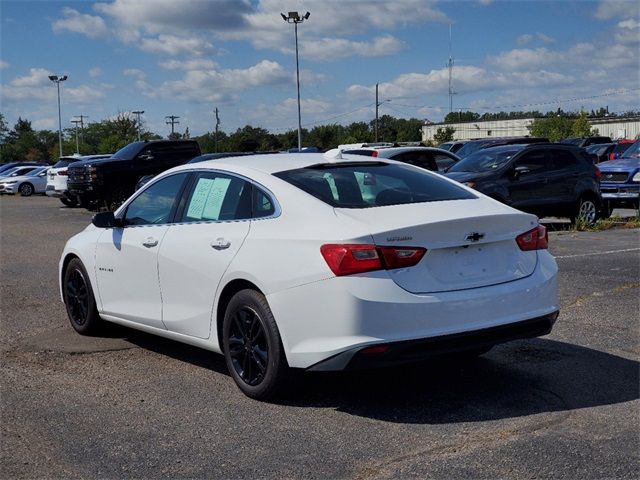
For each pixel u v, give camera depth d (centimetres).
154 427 478
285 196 523
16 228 1872
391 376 573
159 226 614
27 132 11144
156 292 608
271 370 502
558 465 408
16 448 447
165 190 630
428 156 1659
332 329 466
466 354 593
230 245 536
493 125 8206
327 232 480
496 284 498
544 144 1498
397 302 461
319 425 475
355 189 532
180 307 585
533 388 538
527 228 523
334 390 543
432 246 478
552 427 463
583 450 427
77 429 476
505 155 1468
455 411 495
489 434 454
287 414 496
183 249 575
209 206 578
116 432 470
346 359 462
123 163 2353
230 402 522
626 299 812
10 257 1290
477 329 480
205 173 597
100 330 712
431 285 475
